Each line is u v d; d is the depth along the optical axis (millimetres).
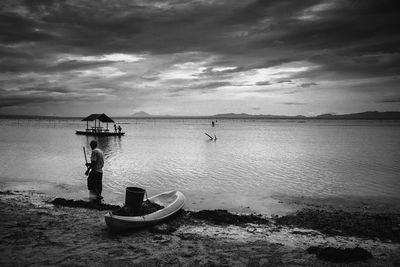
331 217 10773
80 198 13125
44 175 18094
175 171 19953
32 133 63000
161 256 7188
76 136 54188
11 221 9672
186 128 102562
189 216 10695
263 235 9062
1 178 17250
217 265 6785
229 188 15359
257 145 39344
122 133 57375
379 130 85938
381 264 6984
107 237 8375
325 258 7238
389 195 14172
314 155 28844
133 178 17609
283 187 15641
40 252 7211
